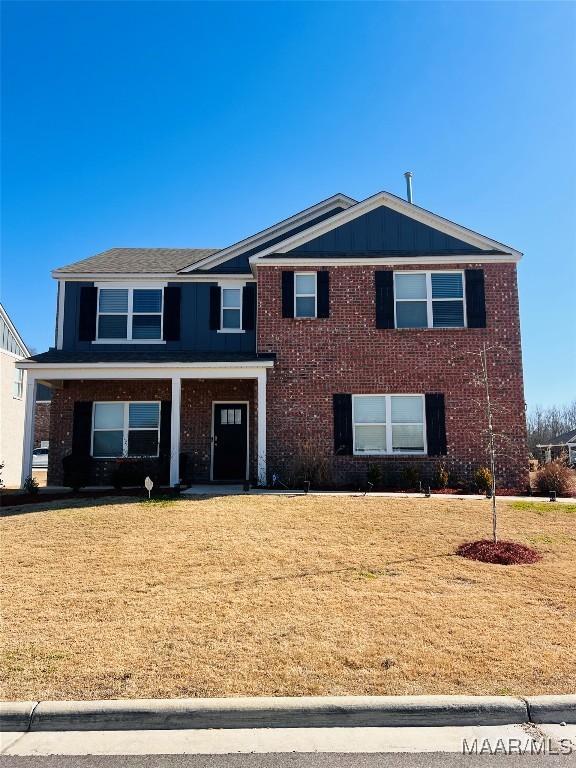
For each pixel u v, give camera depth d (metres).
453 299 15.91
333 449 15.38
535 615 6.23
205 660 5.11
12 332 25.44
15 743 4.15
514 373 15.55
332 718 4.37
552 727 4.34
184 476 15.94
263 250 17.16
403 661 5.10
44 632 5.73
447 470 15.20
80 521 10.58
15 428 25.66
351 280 16.03
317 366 15.71
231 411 16.95
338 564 8.03
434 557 8.45
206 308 17.33
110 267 17.80
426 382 15.58
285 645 5.41
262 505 11.81
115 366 14.74
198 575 7.55
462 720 4.38
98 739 4.21
